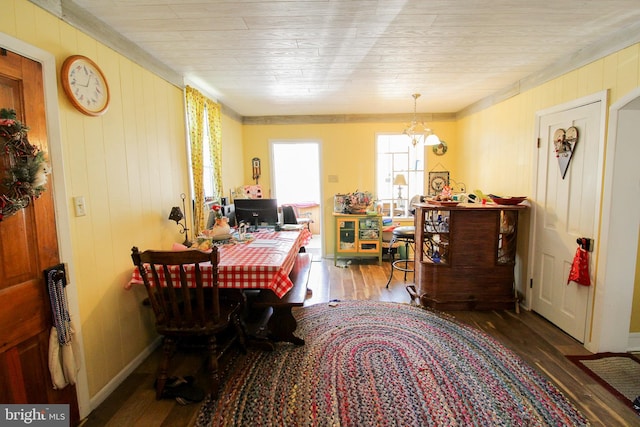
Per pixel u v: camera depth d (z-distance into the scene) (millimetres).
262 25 1971
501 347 2395
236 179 4617
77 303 1692
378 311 3068
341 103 4176
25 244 1428
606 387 1931
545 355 2283
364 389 1941
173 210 2586
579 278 2365
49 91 1532
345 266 4648
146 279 1845
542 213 2871
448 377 2043
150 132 2424
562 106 2576
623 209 2168
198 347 2348
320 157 4953
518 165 3213
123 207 2104
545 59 2605
